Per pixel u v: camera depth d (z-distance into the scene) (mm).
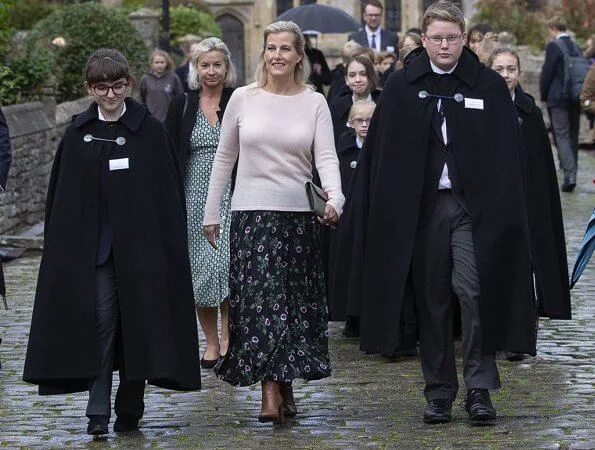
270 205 10805
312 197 10680
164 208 10719
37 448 10227
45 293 10547
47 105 27016
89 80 10617
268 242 10766
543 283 13531
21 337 15273
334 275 14969
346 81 16203
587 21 53969
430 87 10797
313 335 10938
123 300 10531
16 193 23750
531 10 55938
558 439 10000
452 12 10711
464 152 10625
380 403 11688
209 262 13602
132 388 10781
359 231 14039
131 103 10844
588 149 40156
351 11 88188
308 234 10922
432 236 10648
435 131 10727
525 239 10570
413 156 10734
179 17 55188
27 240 22422
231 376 10781
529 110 13742
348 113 16031
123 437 10602
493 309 10539
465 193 10586
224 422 11102
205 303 13586
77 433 10805
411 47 18875
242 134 10906
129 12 45531
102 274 10633
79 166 10688
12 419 11406
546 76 29203
